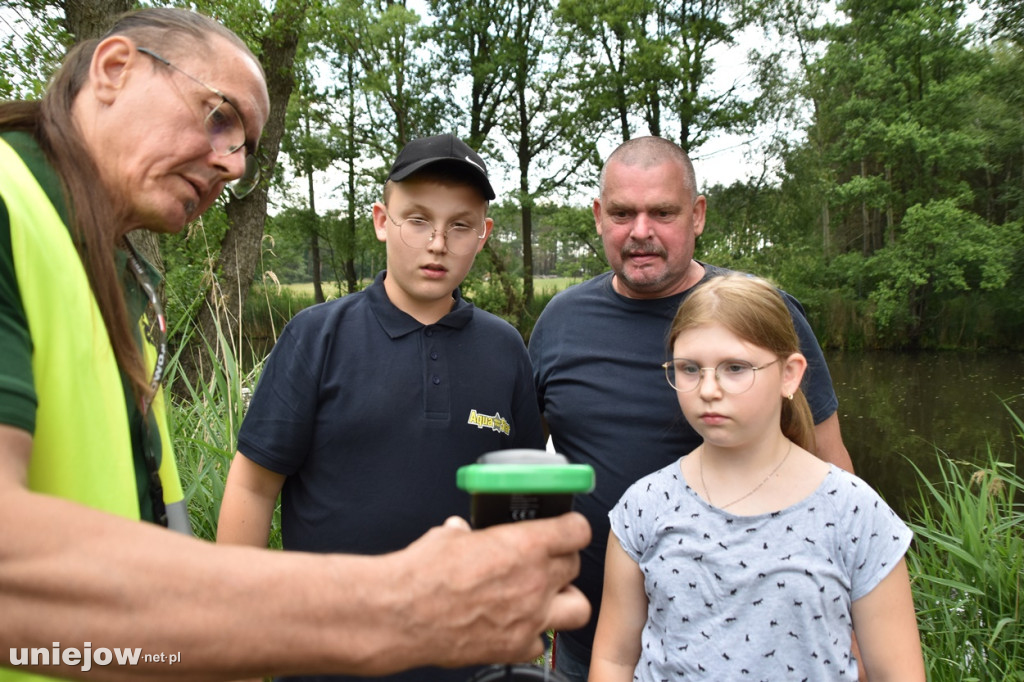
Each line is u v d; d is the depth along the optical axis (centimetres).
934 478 809
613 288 202
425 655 55
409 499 145
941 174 1903
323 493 146
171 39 92
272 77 973
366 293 158
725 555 132
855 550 129
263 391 148
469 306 165
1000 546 253
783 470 138
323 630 52
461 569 56
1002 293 1862
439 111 1873
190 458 237
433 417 149
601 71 1764
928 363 1714
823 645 124
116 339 84
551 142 1877
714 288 143
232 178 101
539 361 210
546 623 60
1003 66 1892
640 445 180
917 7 1858
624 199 183
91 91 90
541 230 1894
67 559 49
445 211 147
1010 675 214
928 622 234
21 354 64
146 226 98
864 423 1122
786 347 139
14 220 69
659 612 138
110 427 79
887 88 1897
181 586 50
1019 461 838
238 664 51
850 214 2117
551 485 57
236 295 666
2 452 55
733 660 126
